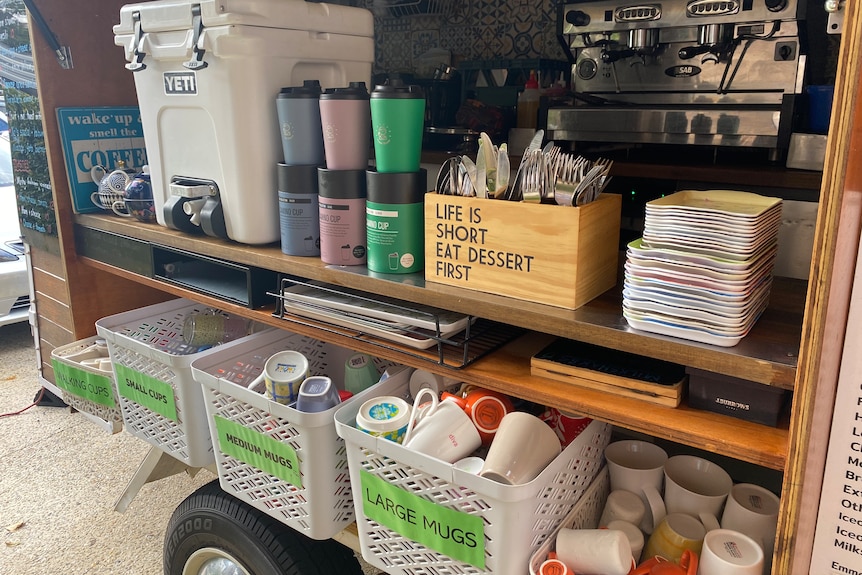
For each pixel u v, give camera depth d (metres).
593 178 0.94
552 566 0.95
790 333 0.88
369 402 1.13
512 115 2.25
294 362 1.28
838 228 0.65
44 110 1.70
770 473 1.27
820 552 0.80
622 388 0.95
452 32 2.62
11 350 3.33
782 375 0.77
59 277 1.90
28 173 1.91
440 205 1.05
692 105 1.80
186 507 1.50
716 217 0.81
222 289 1.44
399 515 1.06
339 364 1.65
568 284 0.96
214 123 1.29
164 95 1.38
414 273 1.16
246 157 1.28
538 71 2.24
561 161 0.96
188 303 1.80
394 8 2.60
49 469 2.30
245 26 1.20
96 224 1.71
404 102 1.07
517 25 2.47
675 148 1.95
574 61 2.15
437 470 0.96
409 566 1.09
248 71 1.23
